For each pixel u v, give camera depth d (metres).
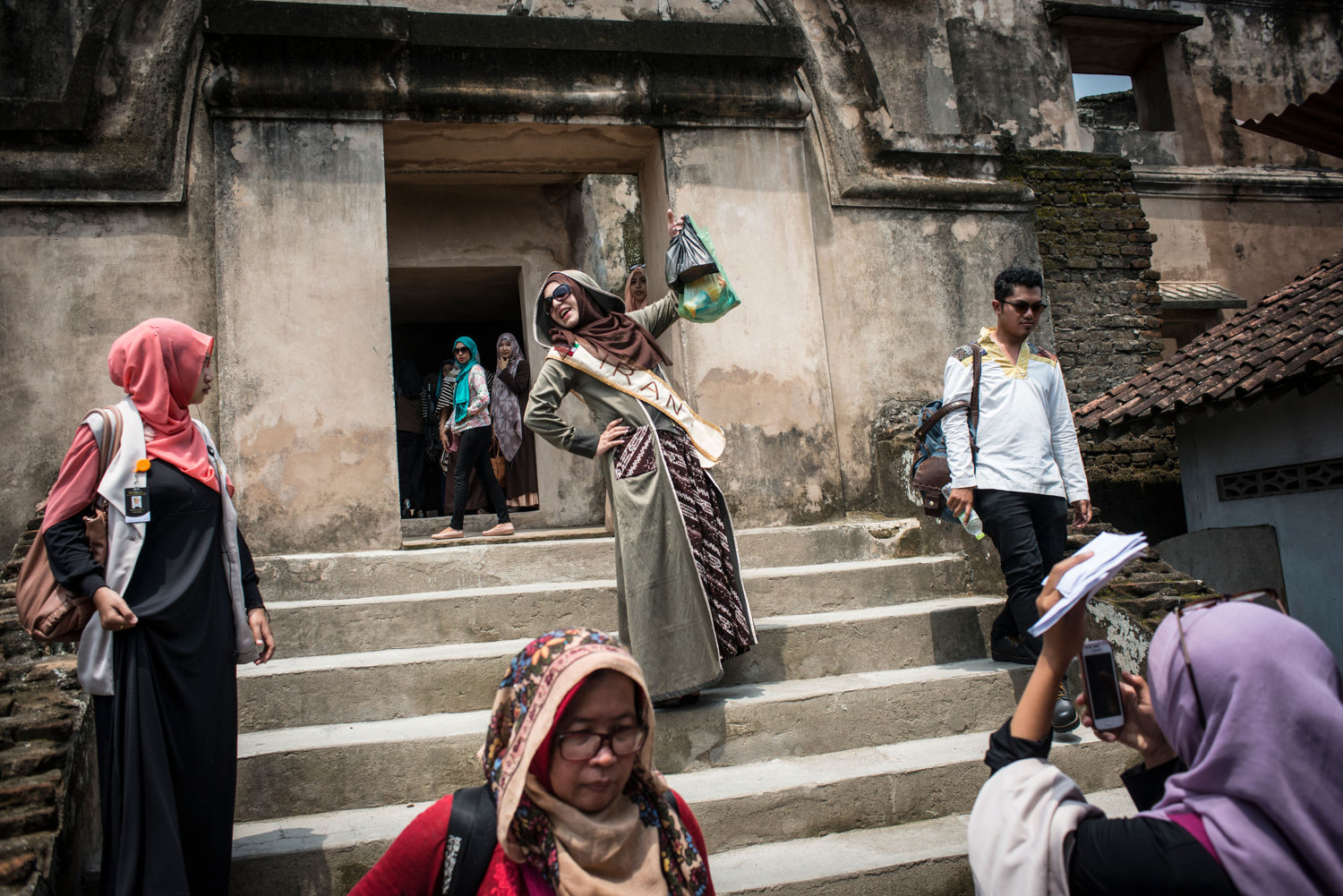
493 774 1.68
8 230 5.24
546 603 4.46
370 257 5.52
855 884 3.04
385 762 3.36
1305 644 1.47
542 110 5.87
